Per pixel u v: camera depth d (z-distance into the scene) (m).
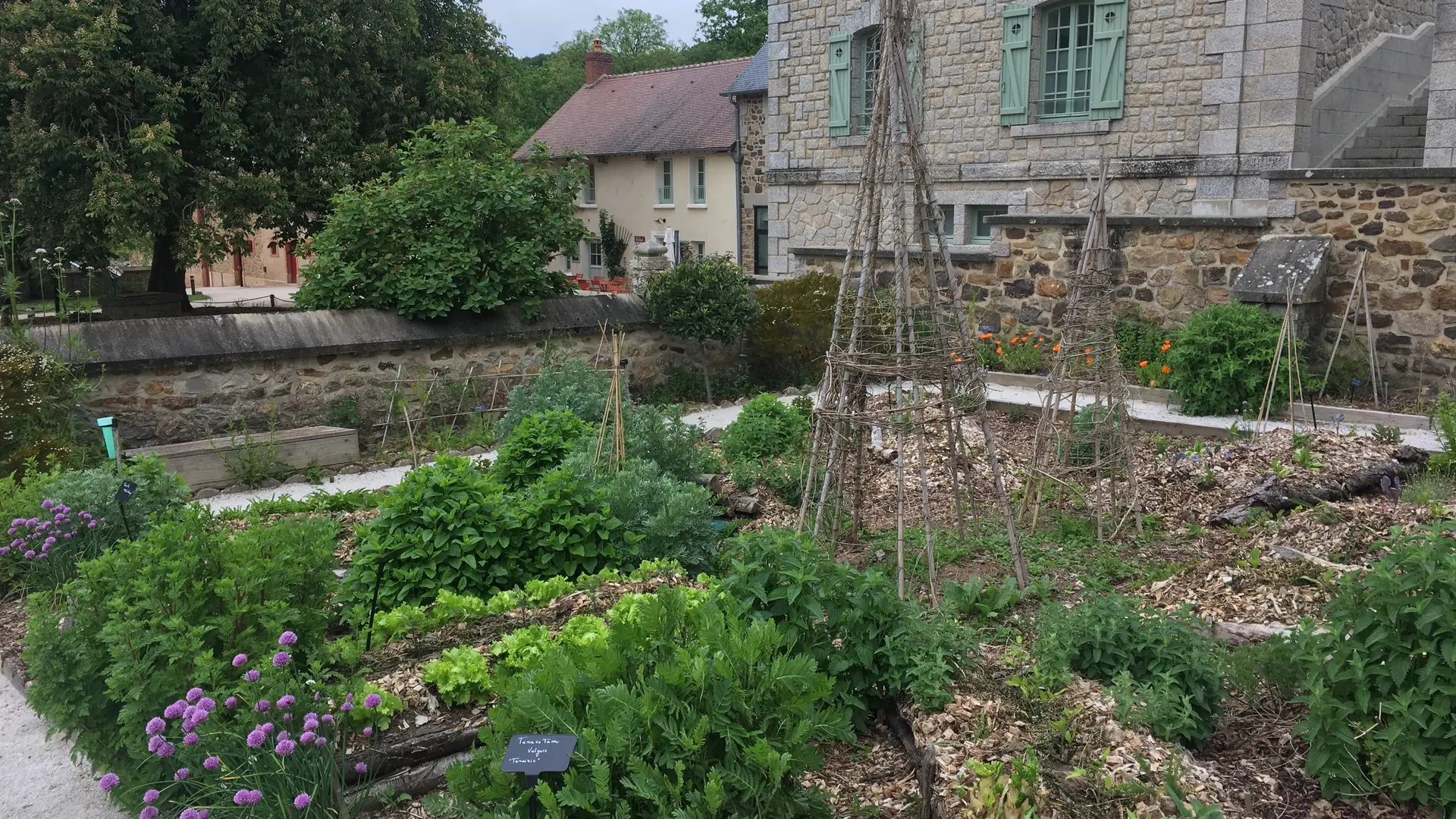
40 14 13.36
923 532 6.09
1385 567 3.13
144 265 30.53
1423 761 2.93
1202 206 11.47
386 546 5.07
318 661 3.77
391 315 9.97
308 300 10.19
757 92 22.41
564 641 3.81
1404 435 7.80
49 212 14.31
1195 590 4.98
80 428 8.10
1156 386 9.74
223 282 37.59
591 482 5.63
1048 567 5.61
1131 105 11.95
